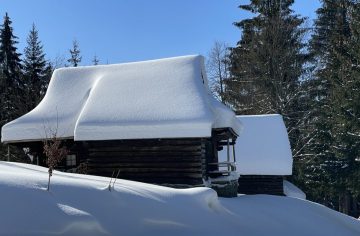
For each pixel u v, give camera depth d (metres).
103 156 18.08
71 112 19.75
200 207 11.24
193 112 17.23
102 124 17.72
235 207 13.60
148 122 17.28
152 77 19.69
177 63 20.09
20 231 7.09
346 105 29.44
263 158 27.00
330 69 35.34
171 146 17.44
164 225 9.34
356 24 30.72
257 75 40.09
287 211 15.59
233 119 18.70
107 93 19.34
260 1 42.03
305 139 36.56
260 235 11.92
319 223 15.28
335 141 31.64
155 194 10.41
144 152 17.69
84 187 8.89
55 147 11.53
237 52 43.22
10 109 38.91
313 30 42.88
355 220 17.39
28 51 42.44
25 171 12.09
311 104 37.34
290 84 39.03
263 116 29.73
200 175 17.09
